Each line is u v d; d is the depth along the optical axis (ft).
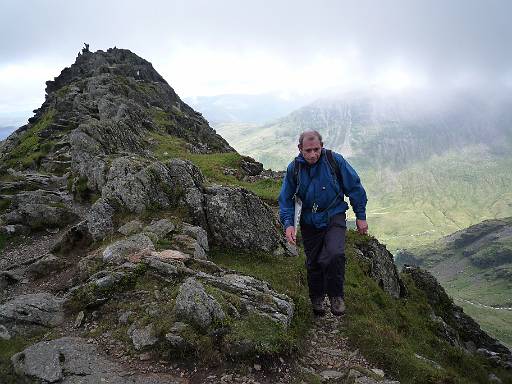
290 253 64.18
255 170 173.17
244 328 35.22
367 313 53.78
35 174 126.00
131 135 157.38
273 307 40.01
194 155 181.37
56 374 30.71
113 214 64.39
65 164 140.67
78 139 126.00
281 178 154.81
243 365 33.04
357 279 67.72
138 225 59.88
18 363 32.40
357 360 39.70
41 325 40.40
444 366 61.57
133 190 65.41
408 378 38.73
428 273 109.19
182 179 67.51
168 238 55.72
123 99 241.35
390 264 90.63
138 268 45.32
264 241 63.16
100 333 37.83
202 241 57.93
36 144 185.47
